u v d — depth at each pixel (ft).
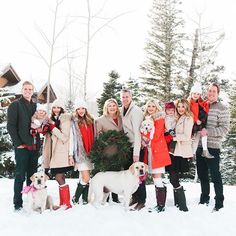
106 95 65.05
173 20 81.61
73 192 23.44
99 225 16.61
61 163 19.34
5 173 45.42
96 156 19.65
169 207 19.84
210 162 19.62
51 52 56.39
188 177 60.23
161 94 77.36
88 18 57.52
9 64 61.98
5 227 16.51
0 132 46.44
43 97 72.08
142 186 19.84
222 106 19.61
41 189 18.57
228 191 25.77
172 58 79.56
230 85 73.15
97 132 20.58
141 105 74.95
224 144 69.97
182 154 19.13
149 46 81.30
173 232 15.90
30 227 16.42
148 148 19.57
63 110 20.49
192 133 19.58
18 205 19.10
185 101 19.42
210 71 71.51
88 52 56.49
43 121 19.26
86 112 20.49
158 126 19.11
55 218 17.53
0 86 62.85
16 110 18.80
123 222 16.96
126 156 19.86
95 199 19.44
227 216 18.10
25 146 19.02
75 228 16.25
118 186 19.08
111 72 67.05
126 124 19.84
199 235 15.64
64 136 19.36
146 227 16.44
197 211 18.99
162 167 19.11
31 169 19.76
